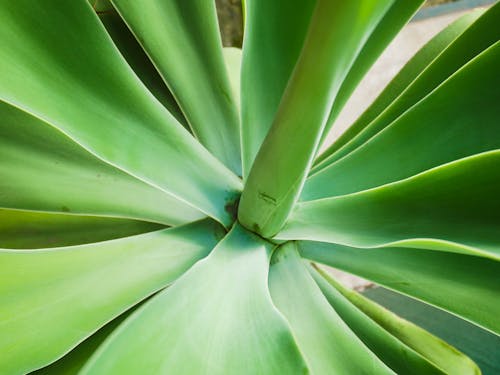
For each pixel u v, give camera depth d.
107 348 0.34
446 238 0.45
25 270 0.40
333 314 0.53
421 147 0.53
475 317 0.48
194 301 0.41
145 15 0.54
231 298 0.43
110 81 0.47
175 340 0.37
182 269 0.50
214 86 0.61
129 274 0.46
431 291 0.51
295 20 0.51
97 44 0.45
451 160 0.52
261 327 0.39
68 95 0.44
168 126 0.52
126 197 0.55
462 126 0.51
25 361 0.36
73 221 0.59
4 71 0.39
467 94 0.50
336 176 0.58
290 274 0.55
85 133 0.44
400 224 0.48
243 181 0.56
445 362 0.58
